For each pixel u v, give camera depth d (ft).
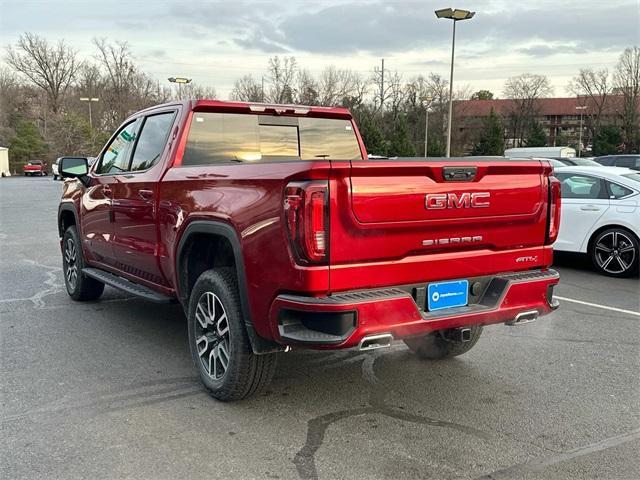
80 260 21.58
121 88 261.24
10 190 114.52
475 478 10.24
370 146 142.00
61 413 12.69
